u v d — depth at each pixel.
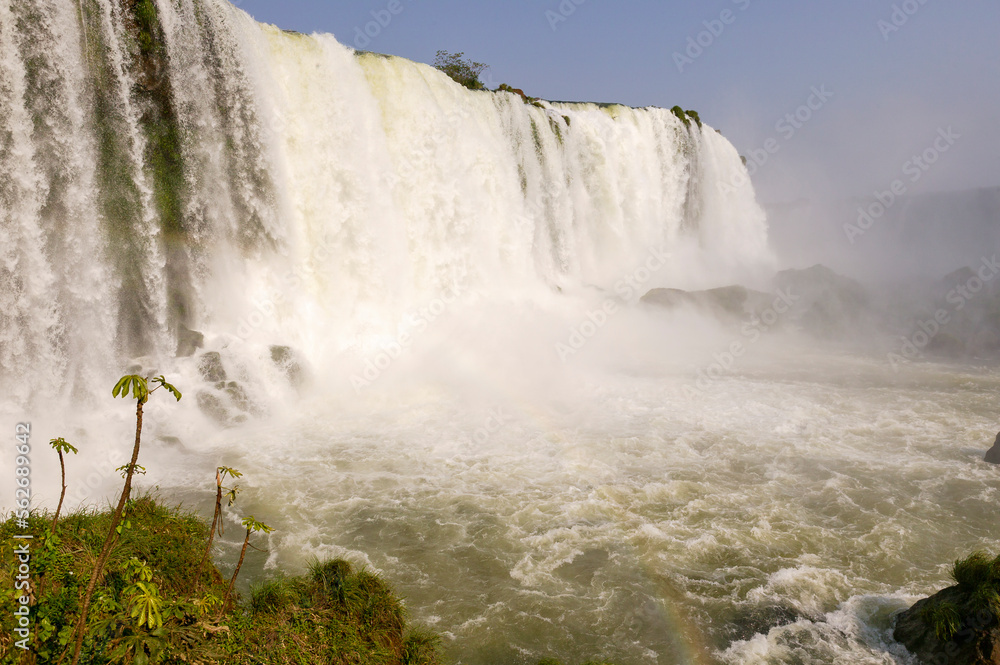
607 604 9.73
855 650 8.69
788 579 10.32
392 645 7.97
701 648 8.80
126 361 17.92
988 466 14.80
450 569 10.65
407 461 15.23
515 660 8.51
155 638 5.58
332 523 12.14
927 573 10.52
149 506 9.25
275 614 7.34
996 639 7.66
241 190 20.72
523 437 16.84
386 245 24.50
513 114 30.88
